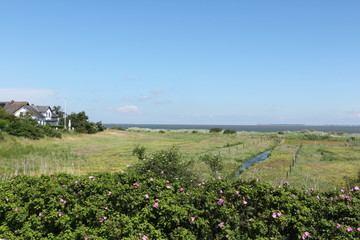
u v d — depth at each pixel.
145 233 5.75
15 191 7.13
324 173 19.16
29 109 68.44
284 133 76.19
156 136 73.25
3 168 17.69
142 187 7.02
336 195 6.43
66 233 5.90
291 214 5.88
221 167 12.98
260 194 6.36
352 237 5.20
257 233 5.70
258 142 50.97
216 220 5.92
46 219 6.12
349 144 45.56
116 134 68.62
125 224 5.73
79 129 60.69
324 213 5.92
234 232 5.61
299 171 19.86
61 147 34.59
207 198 6.25
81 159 26.05
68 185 7.10
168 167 9.05
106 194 6.70
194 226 6.02
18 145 29.77
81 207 6.35
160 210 6.16
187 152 33.22
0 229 6.18
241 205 6.17
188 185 8.37
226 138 64.56
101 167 21.55
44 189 7.00
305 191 6.66
